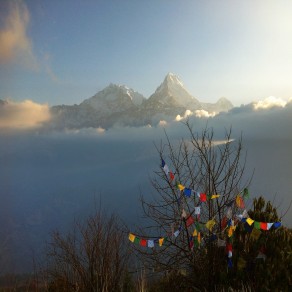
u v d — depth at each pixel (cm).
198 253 514
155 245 480
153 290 519
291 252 466
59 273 506
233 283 468
